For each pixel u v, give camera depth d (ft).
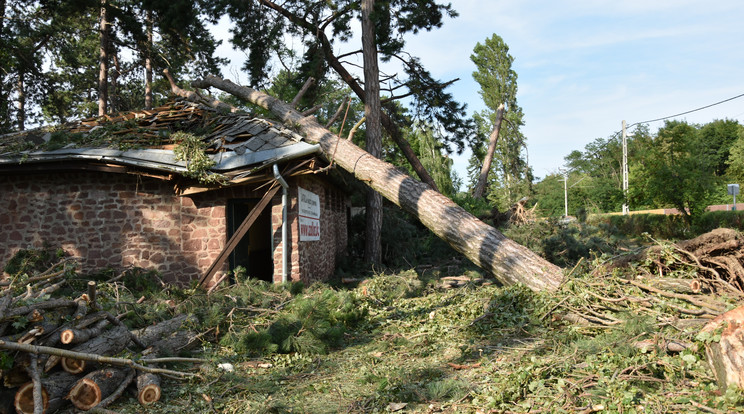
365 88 48.96
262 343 19.95
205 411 14.33
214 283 34.09
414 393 14.87
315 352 20.25
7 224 35.45
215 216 35.14
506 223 52.65
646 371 14.02
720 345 12.42
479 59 153.17
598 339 16.63
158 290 30.63
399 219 55.26
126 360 14.73
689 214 77.92
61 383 13.96
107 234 35.09
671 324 16.30
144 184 35.37
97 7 74.59
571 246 40.32
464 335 21.42
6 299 14.20
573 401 12.39
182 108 43.83
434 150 120.26
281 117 44.16
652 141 79.87
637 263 21.72
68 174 35.47
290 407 14.23
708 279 20.16
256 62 58.65
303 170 34.71
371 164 35.37
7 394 13.17
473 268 43.34
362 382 16.42
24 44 92.02
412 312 27.32
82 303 15.87
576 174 211.00
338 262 50.31
